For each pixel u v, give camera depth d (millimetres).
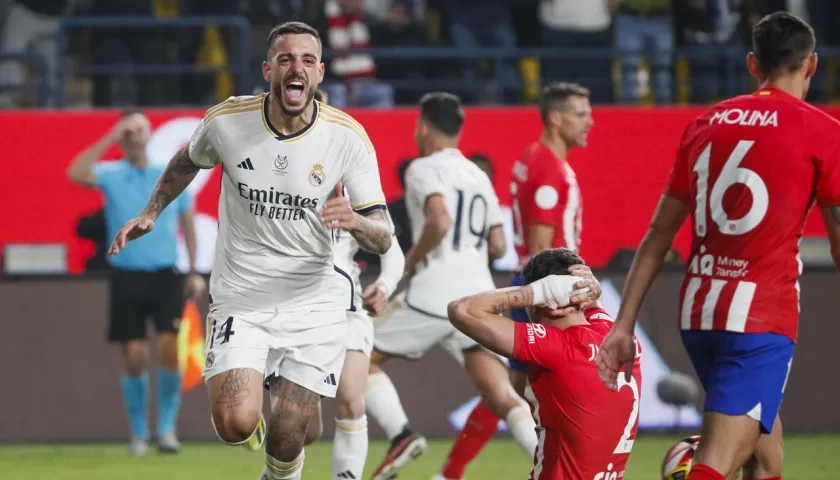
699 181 16188
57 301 36875
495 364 24594
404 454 24391
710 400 15789
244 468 30656
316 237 18188
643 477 28672
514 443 36312
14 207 37688
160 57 47625
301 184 17719
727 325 15773
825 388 37594
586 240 38406
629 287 16391
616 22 49344
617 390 16516
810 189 15812
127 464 31469
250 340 18078
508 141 38406
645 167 38594
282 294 18344
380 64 49156
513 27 50688
